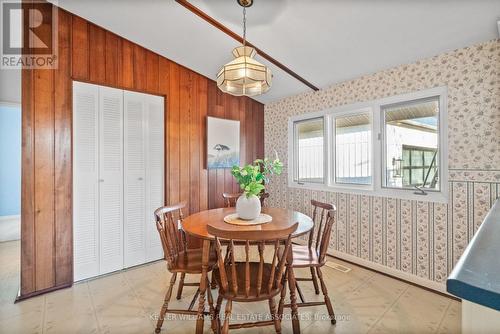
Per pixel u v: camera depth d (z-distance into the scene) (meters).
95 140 2.54
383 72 2.64
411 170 2.49
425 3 1.74
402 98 2.49
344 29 2.13
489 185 1.96
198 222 1.96
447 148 2.19
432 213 2.28
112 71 2.62
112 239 2.67
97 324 1.83
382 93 2.65
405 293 2.24
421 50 2.23
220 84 2.03
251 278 1.70
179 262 1.91
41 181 2.24
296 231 1.74
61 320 1.88
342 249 3.02
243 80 2.03
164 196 3.04
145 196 2.90
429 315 1.92
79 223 2.46
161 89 2.99
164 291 2.31
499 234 0.96
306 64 2.76
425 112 2.38
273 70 2.98
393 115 2.62
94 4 2.23
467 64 2.06
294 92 3.53
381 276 2.58
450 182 2.16
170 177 3.06
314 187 3.38
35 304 2.08
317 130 3.42
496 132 1.92
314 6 1.93
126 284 2.43
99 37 2.54
